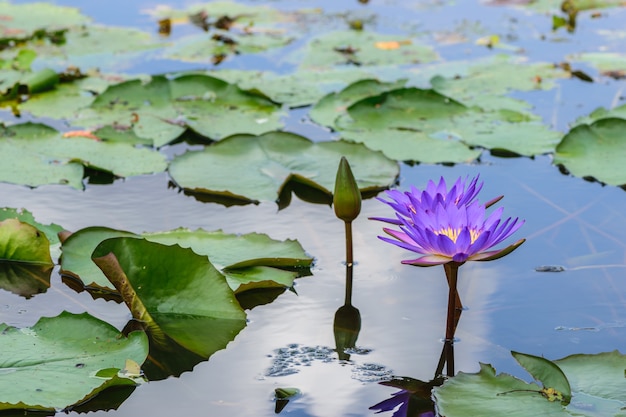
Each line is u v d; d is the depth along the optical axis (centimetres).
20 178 333
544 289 253
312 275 267
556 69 481
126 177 347
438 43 545
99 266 237
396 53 515
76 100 436
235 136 365
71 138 376
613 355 204
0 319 236
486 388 195
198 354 221
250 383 208
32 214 296
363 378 209
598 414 182
